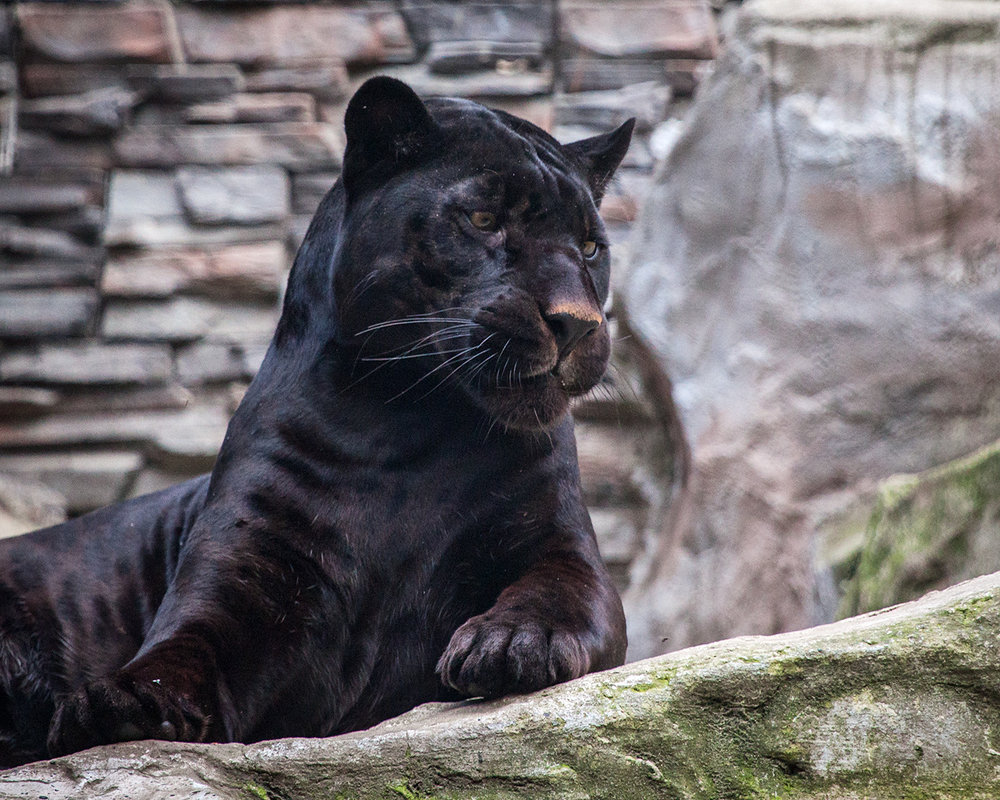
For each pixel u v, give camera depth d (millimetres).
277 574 5055
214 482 5418
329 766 3730
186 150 13883
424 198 5180
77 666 6117
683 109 13977
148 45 13953
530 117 13867
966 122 11016
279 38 14117
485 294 5016
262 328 13664
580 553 5184
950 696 3723
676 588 11445
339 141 14062
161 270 13625
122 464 13305
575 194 5305
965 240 10969
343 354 5320
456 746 3744
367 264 5223
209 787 3631
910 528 7777
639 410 12562
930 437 10836
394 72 14172
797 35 11547
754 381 11297
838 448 10977
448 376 5141
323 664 5160
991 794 3600
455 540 5285
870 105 11281
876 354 10984
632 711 3775
